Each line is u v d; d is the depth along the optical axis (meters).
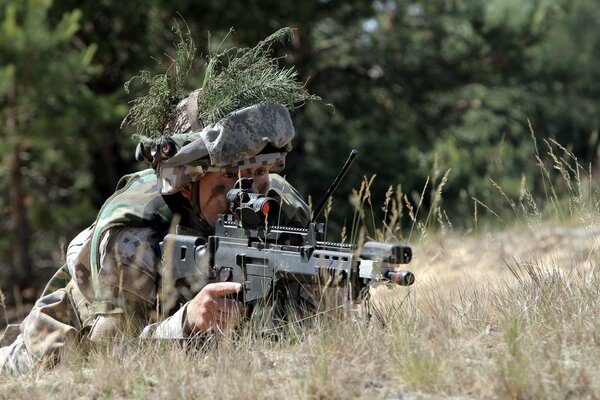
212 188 12.77
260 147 12.62
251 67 13.30
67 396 11.10
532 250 16.33
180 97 13.60
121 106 45.31
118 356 11.81
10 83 40.31
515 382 9.93
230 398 10.44
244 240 11.92
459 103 63.47
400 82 59.53
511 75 60.78
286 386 10.63
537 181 56.91
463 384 10.38
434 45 60.38
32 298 48.25
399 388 10.52
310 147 59.22
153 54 50.44
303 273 11.26
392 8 61.72
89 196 55.19
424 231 14.76
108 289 12.55
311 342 11.54
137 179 13.54
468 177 56.59
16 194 47.31
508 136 62.75
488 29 59.81
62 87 42.09
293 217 13.98
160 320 12.44
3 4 43.53
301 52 56.84
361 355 11.27
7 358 13.44
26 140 42.94
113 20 50.81
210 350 11.80
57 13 48.16
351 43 60.41
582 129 63.78
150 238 12.73
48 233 50.72
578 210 14.39
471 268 18.69
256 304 11.86
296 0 51.03
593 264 14.30
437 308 13.15
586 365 10.54
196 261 12.18
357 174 55.16
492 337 11.95
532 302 12.55
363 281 10.95
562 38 83.56
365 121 59.59
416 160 57.25
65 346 12.84
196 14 48.88
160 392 10.71
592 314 12.03
